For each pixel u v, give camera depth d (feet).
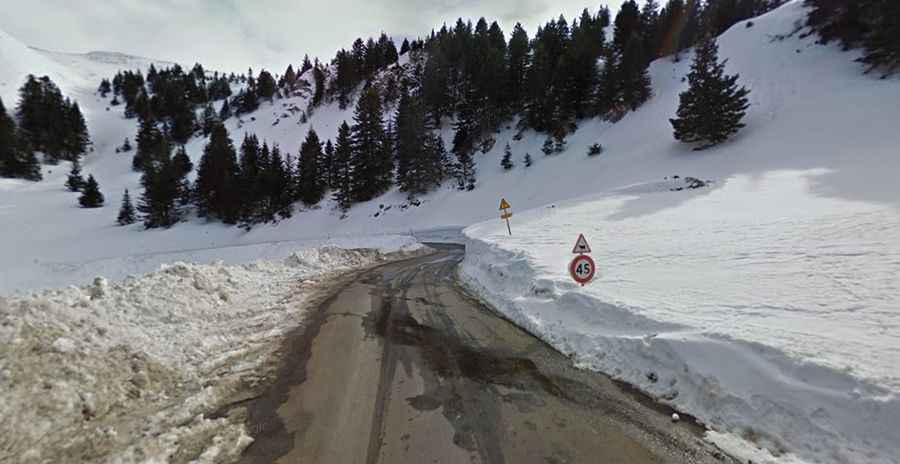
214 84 451.12
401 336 21.17
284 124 307.99
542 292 23.88
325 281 40.29
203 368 17.06
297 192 186.09
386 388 14.98
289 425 12.62
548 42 198.39
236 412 13.50
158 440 11.69
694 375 12.98
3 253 136.15
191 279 28.45
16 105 334.85
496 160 165.48
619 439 11.19
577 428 11.82
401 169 167.02
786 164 71.67
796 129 89.35
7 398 11.59
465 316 24.59
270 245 108.37
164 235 169.99
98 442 11.48
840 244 22.03
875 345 11.57
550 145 148.77
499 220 65.67
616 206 54.85
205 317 24.43
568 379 15.11
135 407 13.75
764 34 139.85
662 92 147.84
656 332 15.57
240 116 349.61
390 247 84.69
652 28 185.88
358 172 174.09
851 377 10.22
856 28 107.04
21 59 448.65
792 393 10.82
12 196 207.82
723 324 14.48
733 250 24.88
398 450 11.06
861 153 62.69
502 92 180.04
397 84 260.83
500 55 191.21
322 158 192.65
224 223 184.55
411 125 167.43
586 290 21.17
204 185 186.39
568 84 159.33
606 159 126.52
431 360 17.58
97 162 297.33
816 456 9.61
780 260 21.29
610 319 18.07
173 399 14.49
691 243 28.63
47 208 193.36
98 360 14.87
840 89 97.14
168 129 325.83
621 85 148.36
